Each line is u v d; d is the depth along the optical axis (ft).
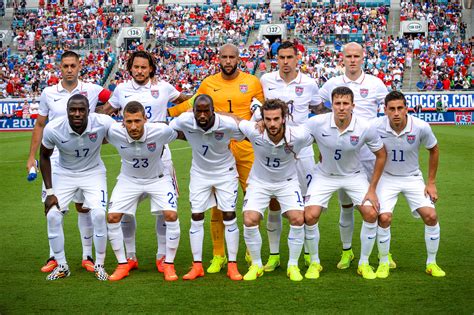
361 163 26.37
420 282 23.34
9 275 25.40
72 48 138.31
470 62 119.55
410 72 121.90
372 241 24.29
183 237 32.60
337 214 37.01
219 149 24.35
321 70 118.42
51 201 24.43
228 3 151.94
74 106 23.47
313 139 24.50
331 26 135.44
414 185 24.99
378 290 22.40
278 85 27.02
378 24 137.08
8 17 152.97
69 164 24.98
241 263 27.22
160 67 126.72
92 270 25.89
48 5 153.58
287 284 23.40
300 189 25.72
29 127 107.34
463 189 43.88
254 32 142.10
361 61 27.02
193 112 23.67
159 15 145.69
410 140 24.26
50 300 21.91
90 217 26.45
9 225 35.53
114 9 151.53
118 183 25.09
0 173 56.24
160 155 24.66
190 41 138.92
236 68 26.96
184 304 21.25
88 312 20.62
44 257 28.45
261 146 23.73
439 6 143.64
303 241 24.81
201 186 24.79
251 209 24.41
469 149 64.85
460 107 100.63
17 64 132.98
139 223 35.68
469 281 23.38
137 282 24.11
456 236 30.91
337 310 20.34
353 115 24.02
